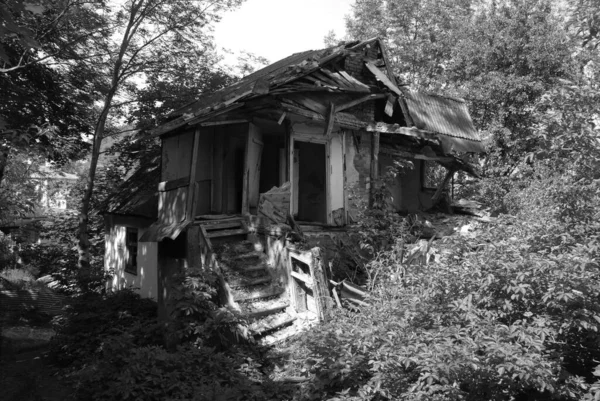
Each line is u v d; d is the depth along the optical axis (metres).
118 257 14.59
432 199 13.55
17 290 15.96
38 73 14.30
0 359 10.05
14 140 9.67
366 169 11.96
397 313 5.73
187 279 8.15
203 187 11.60
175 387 6.39
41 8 5.05
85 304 11.07
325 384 5.61
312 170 12.46
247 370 6.96
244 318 7.55
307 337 6.15
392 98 11.81
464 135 13.38
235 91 10.28
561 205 6.10
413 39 24.88
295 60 12.05
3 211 9.90
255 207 10.76
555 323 5.05
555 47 17.86
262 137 11.48
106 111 14.17
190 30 15.11
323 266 7.98
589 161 6.11
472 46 19.33
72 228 20.12
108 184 20.69
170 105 15.52
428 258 7.77
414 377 5.10
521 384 4.84
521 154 17.52
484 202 14.20
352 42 11.38
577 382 4.97
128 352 7.24
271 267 9.02
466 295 5.46
